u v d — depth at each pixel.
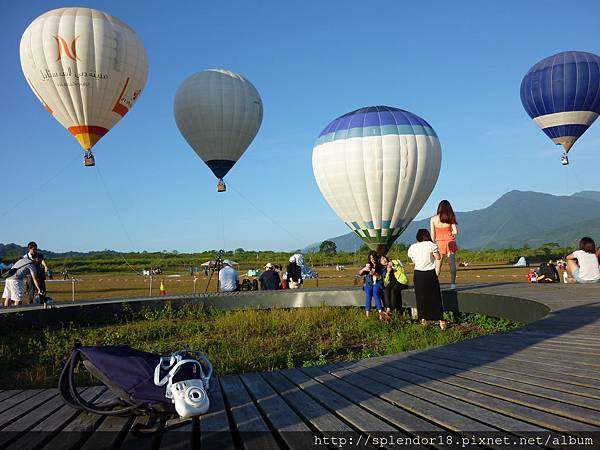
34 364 7.27
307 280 31.92
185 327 9.88
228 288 13.48
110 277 44.88
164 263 59.62
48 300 11.02
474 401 3.25
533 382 3.61
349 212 22.14
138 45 19.64
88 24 18.39
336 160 21.55
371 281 10.12
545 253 57.66
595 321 6.04
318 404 3.37
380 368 4.25
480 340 5.25
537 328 5.71
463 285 11.12
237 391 3.73
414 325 9.12
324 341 8.56
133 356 3.29
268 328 9.64
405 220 22.05
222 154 25.84
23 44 18.55
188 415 2.97
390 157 20.86
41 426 3.11
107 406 3.19
